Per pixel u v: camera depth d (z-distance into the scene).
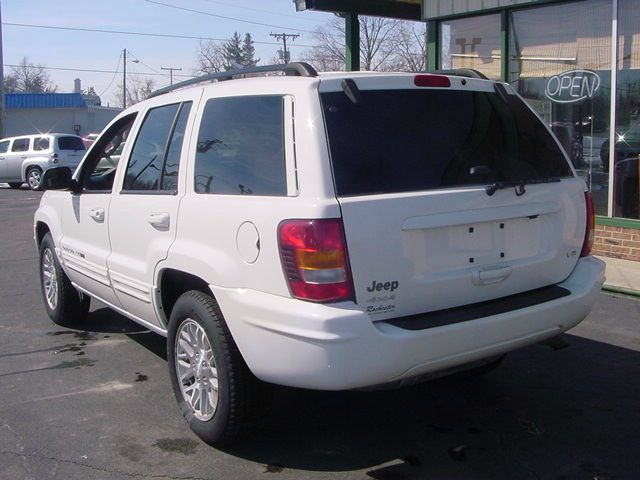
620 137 8.69
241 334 3.58
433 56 10.73
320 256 3.24
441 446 4.04
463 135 3.83
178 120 4.46
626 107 8.63
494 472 3.73
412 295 3.46
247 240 3.56
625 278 7.64
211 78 4.42
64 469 3.80
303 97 3.52
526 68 9.66
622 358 5.47
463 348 3.50
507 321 3.63
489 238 3.73
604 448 3.99
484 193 3.67
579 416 4.43
